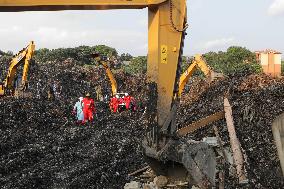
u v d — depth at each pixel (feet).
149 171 28.48
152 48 25.64
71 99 89.81
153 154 24.89
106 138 47.03
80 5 21.52
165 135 25.04
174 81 25.98
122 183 30.32
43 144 42.70
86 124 58.54
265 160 34.01
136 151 39.42
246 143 36.99
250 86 54.80
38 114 56.54
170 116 25.40
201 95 60.23
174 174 25.22
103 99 100.37
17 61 66.03
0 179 30.73
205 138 35.53
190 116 51.13
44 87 93.04
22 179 30.73
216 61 147.64
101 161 36.81
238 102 46.37
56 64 128.57
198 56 65.72
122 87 111.04
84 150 41.91
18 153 37.40
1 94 65.21
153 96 25.32
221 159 31.09
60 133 49.85
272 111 43.88
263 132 39.17
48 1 20.45
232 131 35.35
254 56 149.89
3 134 43.11
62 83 106.73
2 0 19.38
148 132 25.43
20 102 58.54
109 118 65.31
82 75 117.29
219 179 27.73
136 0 23.90
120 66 169.58
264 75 64.49
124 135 49.06
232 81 55.83
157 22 25.26
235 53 146.92
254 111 42.50
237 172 30.35
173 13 25.67
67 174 32.73
